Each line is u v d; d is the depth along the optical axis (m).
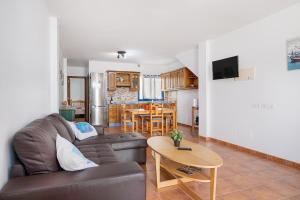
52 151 1.51
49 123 1.96
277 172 2.86
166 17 3.41
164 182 2.43
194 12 3.22
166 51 5.94
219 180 2.59
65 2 2.87
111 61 7.71
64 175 1.33
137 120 6.13
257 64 3.65
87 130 3.26
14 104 1.53
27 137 1.37
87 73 8.73
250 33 3.78
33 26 2.18
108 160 2.17
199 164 1.96
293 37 3.05
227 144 4.35
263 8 3.12
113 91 7.89
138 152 3.12
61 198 1.19
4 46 1.34
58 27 3.63
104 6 2.99
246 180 2.59
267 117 3.48
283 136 3.22
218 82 4.61
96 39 4.70
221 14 3.31
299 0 2.89
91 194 1.26
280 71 3.26
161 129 5.67
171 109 5.90
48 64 3.23
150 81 8.50
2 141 1.26
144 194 1.40
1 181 1.23
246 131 3.89
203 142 4.69
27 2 1.94
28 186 1.17
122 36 4.48
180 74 6.87
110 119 7.29
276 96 3.32
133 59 7.28
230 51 4.25
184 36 4.51
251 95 3.78
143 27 3.91
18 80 1.64
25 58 1.86
